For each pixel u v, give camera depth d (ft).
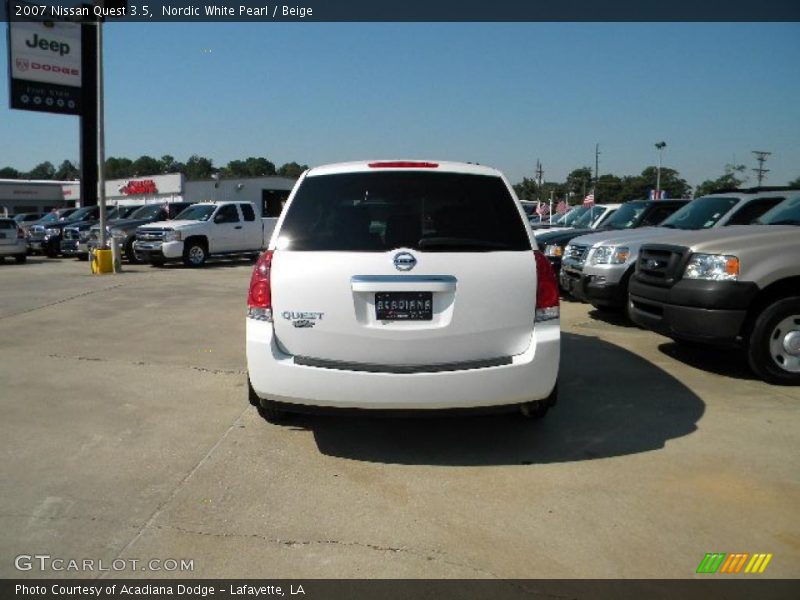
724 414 15.74
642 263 21.16
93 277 49.47
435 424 15.23
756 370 18.07
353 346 12.31
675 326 18.89
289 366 12.31
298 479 12.27
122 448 13.75
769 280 17.62
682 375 19.25
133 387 18.30
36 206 231.50
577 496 11.50
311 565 9.43
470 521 10.66
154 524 10.59
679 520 10.61
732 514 10.80
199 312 31.50
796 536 10.12
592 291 27.78
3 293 38.27
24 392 17.76
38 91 95.14
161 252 59.26
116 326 27.68
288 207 13.26
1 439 14.24
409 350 12.23
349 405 12.26
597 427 14.94
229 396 17.46
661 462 12.91
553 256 35.35
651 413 15.87
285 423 15.26
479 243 12.58
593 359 21.24
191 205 67.77
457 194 13.07
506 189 13.35
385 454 13.47
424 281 12.14
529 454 13.42
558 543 9.98
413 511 11.02
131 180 188.34
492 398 12.25
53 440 14.19
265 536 10.23
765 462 12.85
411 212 12.82
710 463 12.83
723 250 18.08
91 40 99.91
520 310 12.45
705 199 28.63
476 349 12.37
